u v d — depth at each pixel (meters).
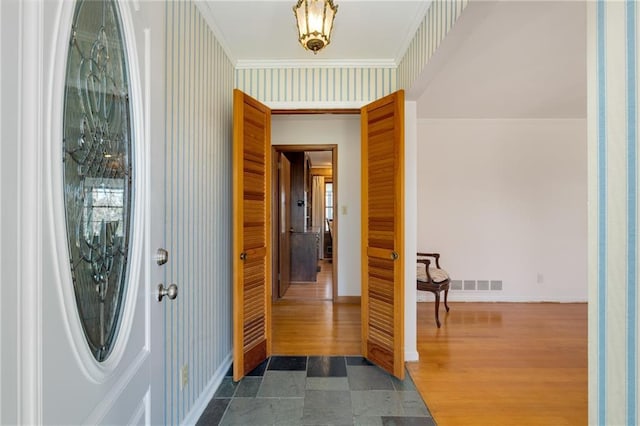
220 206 2.15
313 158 6.91
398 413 1.77
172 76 1.46
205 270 1.88
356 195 4.00
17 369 0.45
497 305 3.78
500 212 3.94
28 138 0.47
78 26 0.63
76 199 0.63
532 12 1.74
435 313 3.20
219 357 2.11
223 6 1.80
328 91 2.44
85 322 0.64
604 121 0.67
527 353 2.52
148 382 0.89
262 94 2.46
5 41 0.43
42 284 0.49
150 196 0.92
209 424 1.67
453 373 2.21
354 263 3.99
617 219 0.64
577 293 3.93
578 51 2.21
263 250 2.35
